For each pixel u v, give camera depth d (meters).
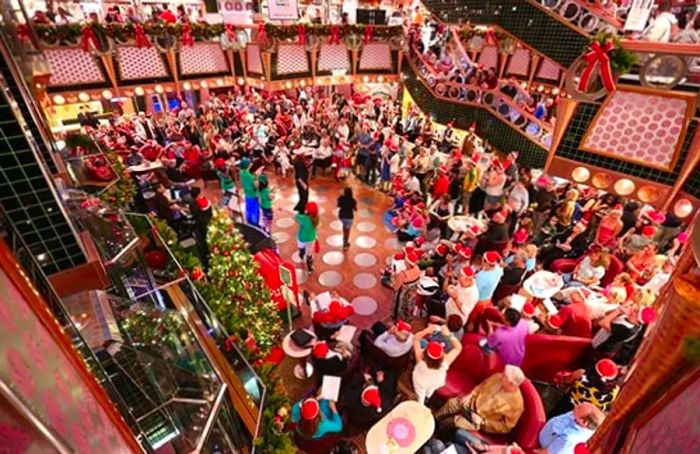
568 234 7.19
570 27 7.18
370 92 18.45
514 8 8.06
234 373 3.18
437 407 4.42
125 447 1.23
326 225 8.85
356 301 6.51
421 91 12.35
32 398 0.69
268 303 4.99
